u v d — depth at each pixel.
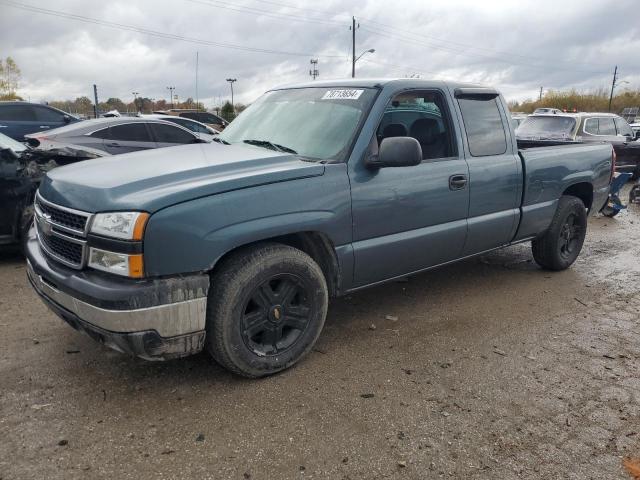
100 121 9.56
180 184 3.00
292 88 4.65
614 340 4.18
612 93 68.25
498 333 4.24
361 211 3.66
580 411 3.17
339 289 3.74
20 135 13.51
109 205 2.83
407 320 4.44
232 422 2.95
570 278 5.74
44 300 3.30
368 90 3.99
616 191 9.38
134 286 2.77
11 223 5.59
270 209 3.18
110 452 2.67
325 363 3.66
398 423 2.99
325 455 2.71
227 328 3.12
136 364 3.54
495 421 3.04
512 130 4.95
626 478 2.62
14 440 2.73
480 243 4.70
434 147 4.32
